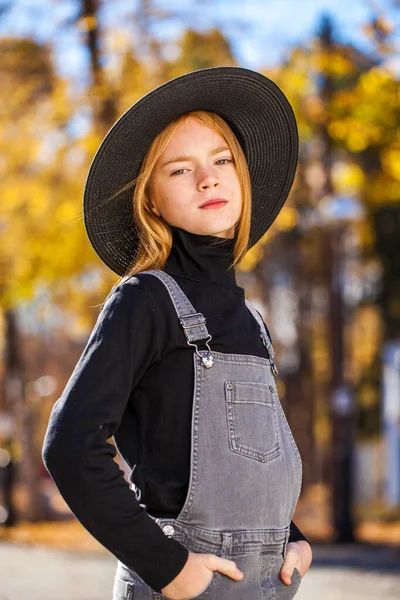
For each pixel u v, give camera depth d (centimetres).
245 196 277
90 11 1347
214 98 278
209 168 270
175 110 272
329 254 1655
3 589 938
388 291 2481
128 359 237
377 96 1345
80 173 1384
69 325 2309
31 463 2075
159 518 238
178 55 1385
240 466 242
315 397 2517
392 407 2216
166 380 245
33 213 1395
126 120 266
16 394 2025
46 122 1385
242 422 246
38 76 1415
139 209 271
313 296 2241
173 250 266
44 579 1016
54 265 1401
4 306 1542
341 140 1450
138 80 1374
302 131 1422
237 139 298
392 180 1455
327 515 1912
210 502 237
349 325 2570
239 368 251
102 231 287
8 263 1431
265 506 244
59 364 2991
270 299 2320
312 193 1528
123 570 252
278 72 1397
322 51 1367
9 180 1402
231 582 234
